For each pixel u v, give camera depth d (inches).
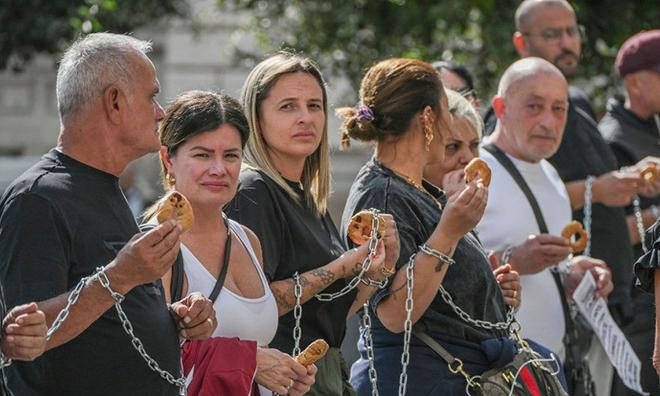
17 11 964.6
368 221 410.6
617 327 551.2
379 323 443.2
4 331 310.8
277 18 1051.3
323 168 437.4
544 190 547.5
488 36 956.6
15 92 1574.8
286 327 419.2
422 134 446.6
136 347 343.0
